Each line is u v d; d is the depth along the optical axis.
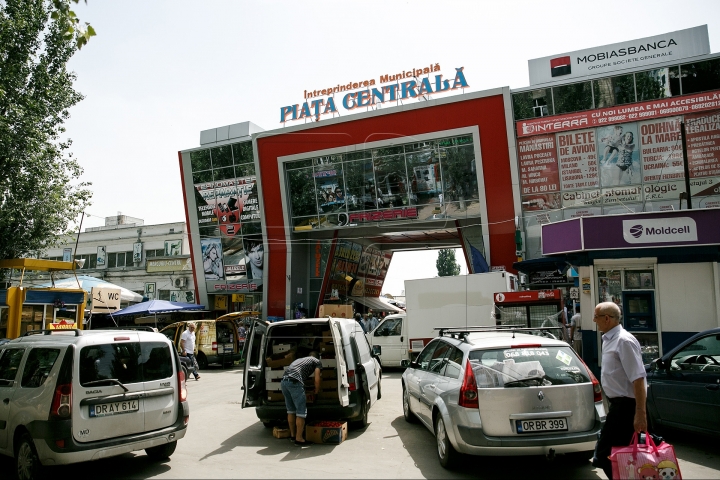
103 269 43.31
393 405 10.38
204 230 33.12
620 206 22.67
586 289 12.04
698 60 21.39
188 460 6.68
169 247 41.66
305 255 31.91
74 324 15.07
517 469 5.92
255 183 31.23
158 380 6.45
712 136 21.20
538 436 5.31
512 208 24.89
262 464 6.36
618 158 22.73
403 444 7.18
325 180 29.11
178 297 40.09
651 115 22.11
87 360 5.87
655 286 11.19
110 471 6.21
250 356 8.14
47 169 19.00
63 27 7.79
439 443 6.18
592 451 5.44
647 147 22.23
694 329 10.75
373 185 28.08
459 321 14.91
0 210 18.02
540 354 5.79
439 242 37.00
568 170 23.64
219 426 8.86
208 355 19.56
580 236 11.25
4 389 6.30
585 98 23.28
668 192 21.86
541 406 5.39
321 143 28.66
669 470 4.16
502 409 5.39
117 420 5.90
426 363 7.77
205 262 33.22
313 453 6.83
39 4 18.59
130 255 42.97
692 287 10.88
